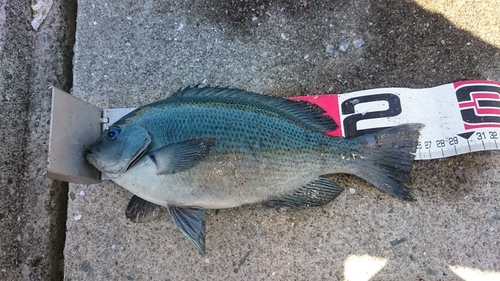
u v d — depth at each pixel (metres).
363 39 0.36
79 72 0.37
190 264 0.32
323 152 0.30
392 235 0.32
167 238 0.32
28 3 0.38
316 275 0.31
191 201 0.29
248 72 0.36
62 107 0.28
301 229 0.32
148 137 0.28
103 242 0.33
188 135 0.28
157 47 0.37
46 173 0.27
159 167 0.28
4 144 0.35
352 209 0.32
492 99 0.33
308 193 0.31
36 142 0.36
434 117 0.33
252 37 0.37
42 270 0.33
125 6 0.38
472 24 0.35
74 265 0.32
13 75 0.36
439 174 0.32
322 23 0.37
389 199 0.32
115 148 0.28
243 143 0.28
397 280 0.31
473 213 0.31
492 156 0.32
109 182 0.34
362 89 0.35
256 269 0.32
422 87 0.34
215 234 0.32
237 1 0.38
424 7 0.36
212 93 0.31
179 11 0.38
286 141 0.29
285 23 0.37
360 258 0.31
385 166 0.31
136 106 0.36
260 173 0.29
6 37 0.36
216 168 0.28
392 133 0.31
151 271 0.32
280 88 0.36
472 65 0.35
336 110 0.34
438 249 0.31
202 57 0.37
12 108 0.35
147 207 0.32
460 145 0.32
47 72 0.37
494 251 0.31
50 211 0.34
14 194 0.34
